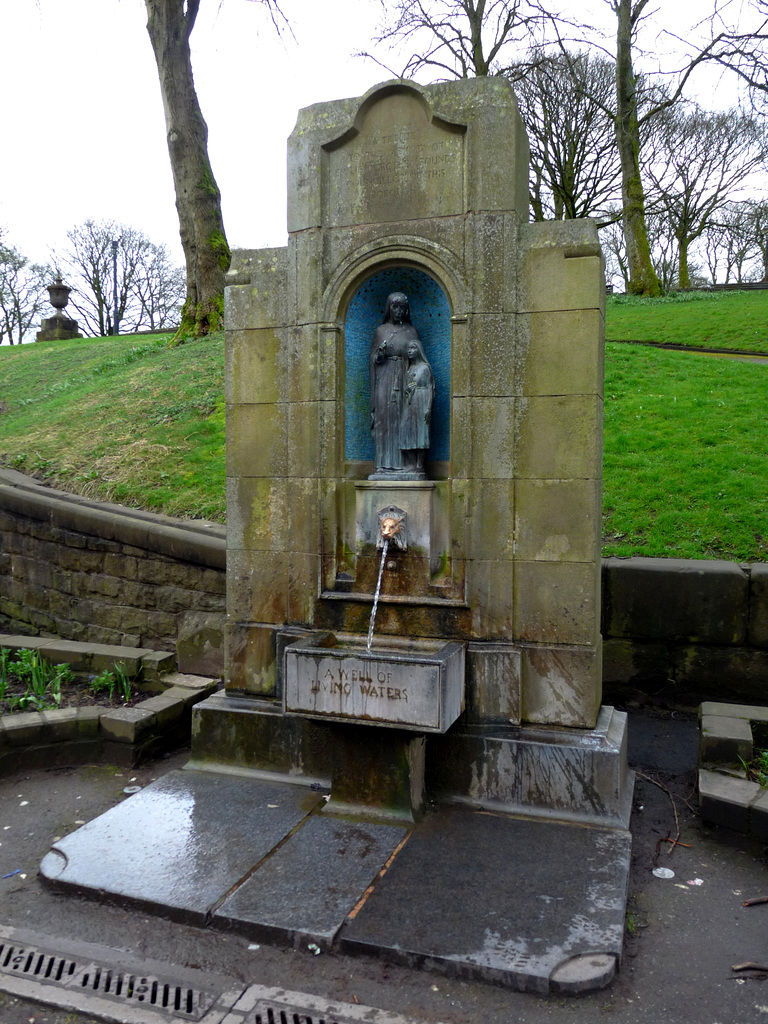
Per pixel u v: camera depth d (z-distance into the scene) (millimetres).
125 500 8953
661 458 9070
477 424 4984
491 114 4895
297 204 5375
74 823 5012
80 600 8227
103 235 42375
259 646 5562
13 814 5141
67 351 20906
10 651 7359
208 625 6953
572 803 4699
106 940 3697
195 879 4043
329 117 5289
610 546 7508
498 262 4910
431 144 5051
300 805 4898
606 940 3514
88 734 5965
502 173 4891
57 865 4223
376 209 5195
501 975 3342
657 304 23766
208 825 4633
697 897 4152
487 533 4996
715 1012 3236
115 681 6902
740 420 9828
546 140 30516
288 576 5496
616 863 4164
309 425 5371
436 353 5590
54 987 3393
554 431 4871
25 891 4133
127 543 7746
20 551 8891
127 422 11352
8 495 8875
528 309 4895
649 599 6766
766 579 6512
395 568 5246
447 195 5027
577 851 4301
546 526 4910
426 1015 3203
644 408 10547
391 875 4062
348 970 3471
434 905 3793
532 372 4906
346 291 5316
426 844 4391
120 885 3994
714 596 6629
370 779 4738
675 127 31438
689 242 34156
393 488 5258
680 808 5188
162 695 6492
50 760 5887
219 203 16266
